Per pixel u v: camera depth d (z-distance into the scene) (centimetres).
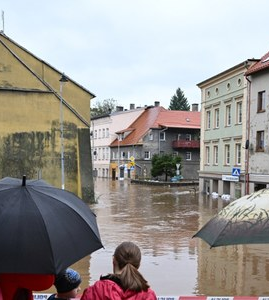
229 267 1186
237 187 3712
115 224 2064
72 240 342
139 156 7219
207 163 4438
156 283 1010
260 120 3369
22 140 2986
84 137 3114
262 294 929
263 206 445
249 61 3538
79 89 3303
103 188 5309
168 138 7325
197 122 7512
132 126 7919
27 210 338
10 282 327
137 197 3897
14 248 319
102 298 308
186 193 4475
